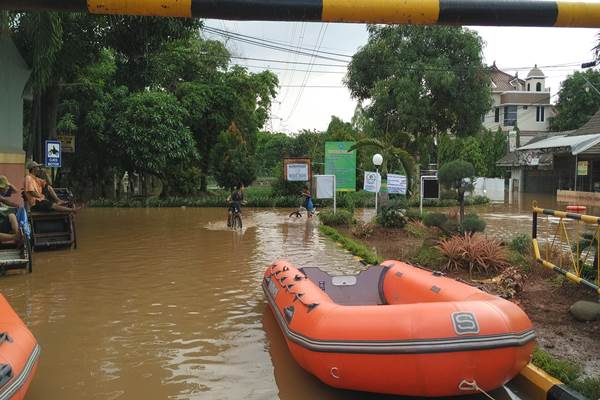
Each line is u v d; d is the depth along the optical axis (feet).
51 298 26.71
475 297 16.70
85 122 81.15
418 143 94.27
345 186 76.28
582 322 20.75
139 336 21.01
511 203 97.71
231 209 57.77
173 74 98.17
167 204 90.53
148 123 85.51
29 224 39.50
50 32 41.55
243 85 109.70
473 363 13.91
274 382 16.79
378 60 95.09
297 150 114.11
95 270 33.65
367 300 22.61
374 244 44.34
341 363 14.52
